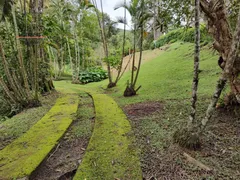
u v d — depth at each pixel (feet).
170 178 5.41
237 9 10.25
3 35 14.48
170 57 30.19
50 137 8.56
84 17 37.93
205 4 8.39
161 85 18.28
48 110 13.60
